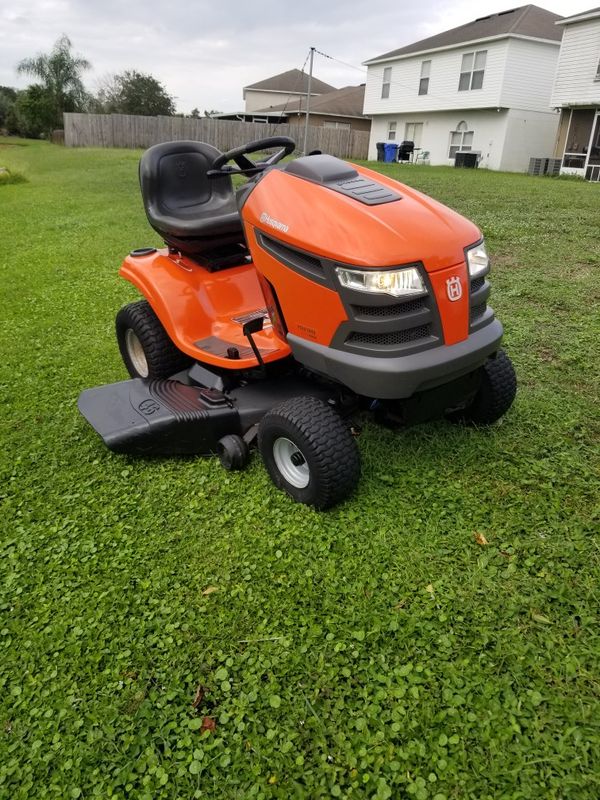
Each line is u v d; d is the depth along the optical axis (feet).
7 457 11.14
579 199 34.42
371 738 5.94
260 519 9.02
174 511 9.37
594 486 9.18
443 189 40.14
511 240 23.17
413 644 6.84
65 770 5.93
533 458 9.95
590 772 5.51
